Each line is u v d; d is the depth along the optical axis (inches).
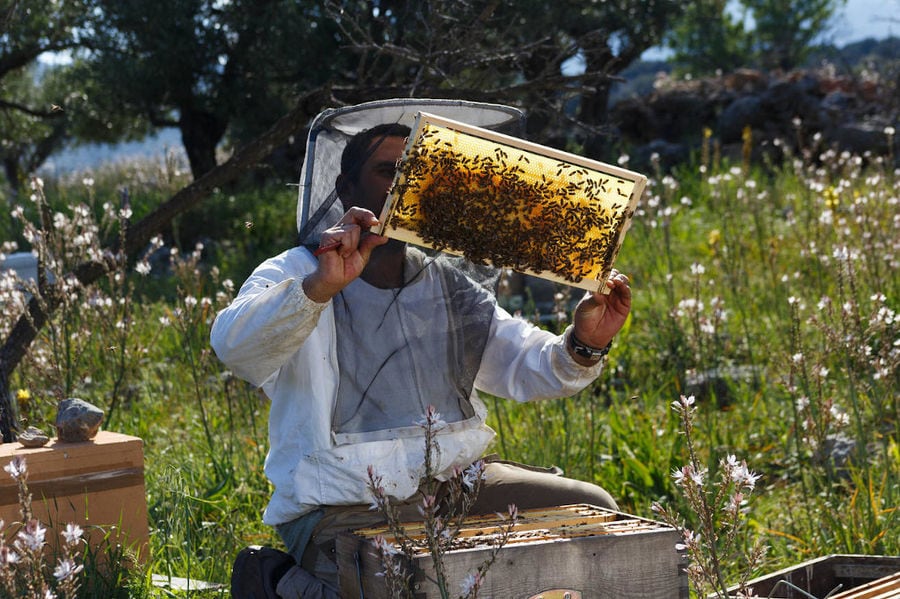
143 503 145.7
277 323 102.7
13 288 204.1
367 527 107.2
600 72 208.8
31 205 506.0
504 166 102.0
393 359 117.3
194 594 143.4
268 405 242.8
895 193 365.4
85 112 719.1
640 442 207.8
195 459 208.5
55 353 203.9
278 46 575.8
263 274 114.9
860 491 176.2
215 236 532.7
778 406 237.0
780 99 729.6
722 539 156.0
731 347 276.8
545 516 109.6
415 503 116.8
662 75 911.7
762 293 323.0
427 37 205.6
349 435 114.9
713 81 829.8
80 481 139.9
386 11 260.1
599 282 113.3
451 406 120.2
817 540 166.4
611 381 269.7
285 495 115.5
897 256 282.7
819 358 187.0
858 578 124.8
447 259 123.3
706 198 489.4
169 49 601.6
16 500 134.6
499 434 214.2
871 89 764.0
